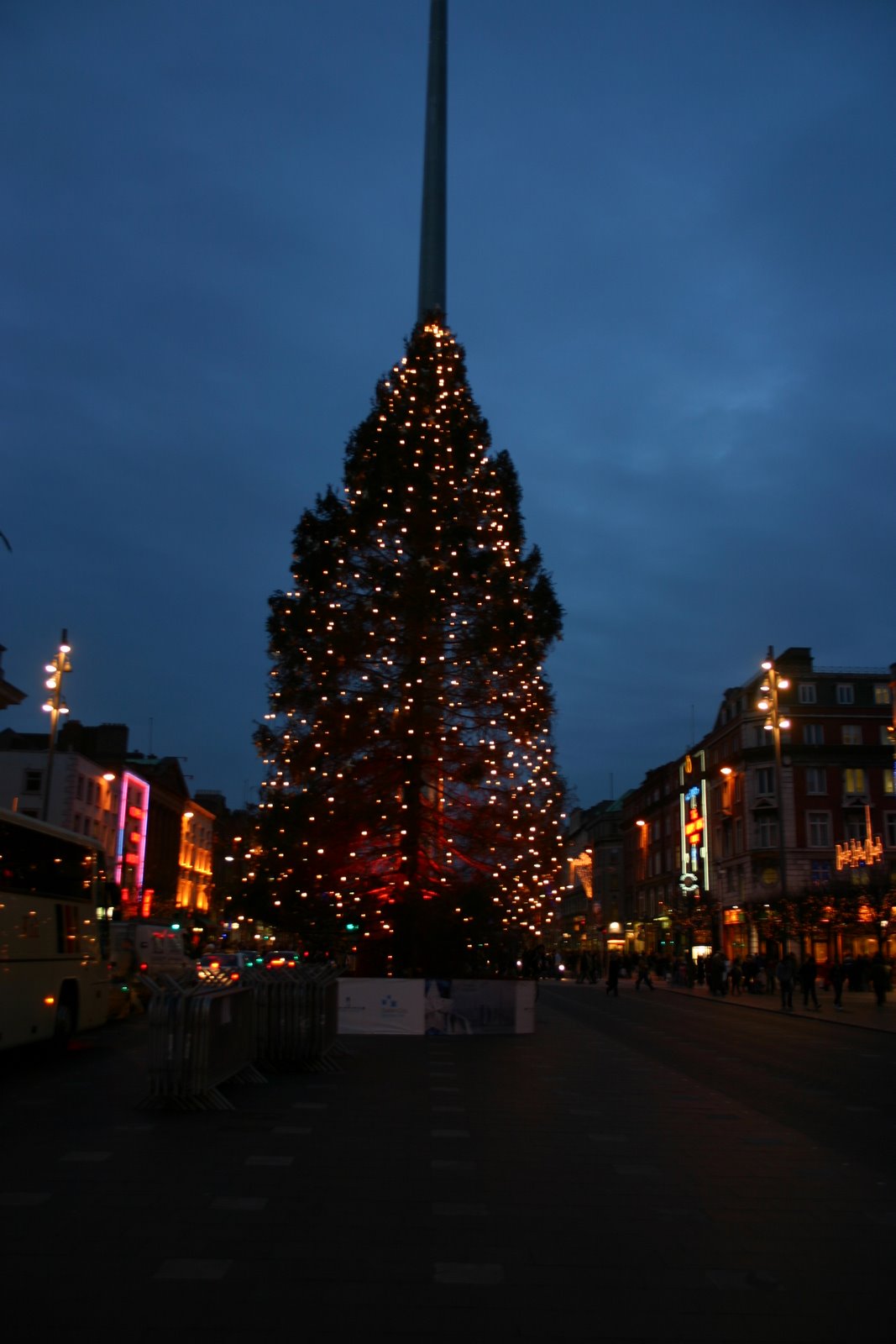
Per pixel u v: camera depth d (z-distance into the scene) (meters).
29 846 15.75
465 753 25.12
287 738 25.84
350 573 27.06
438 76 40.31
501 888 24.59
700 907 68.38
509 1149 9.45
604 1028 25.06
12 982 14.91
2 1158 8.66
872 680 66.56
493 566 26.47
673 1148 9.70
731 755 69.19
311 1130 10.19
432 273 37.62
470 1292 5.62
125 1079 14.10
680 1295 5.65
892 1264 6.25
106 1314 5.17
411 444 27.95
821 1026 28.42
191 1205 7.20
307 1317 5.20
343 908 24.75
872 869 46.53
